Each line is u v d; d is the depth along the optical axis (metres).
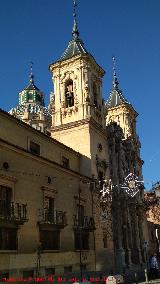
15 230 26.53
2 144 26.61
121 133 49.72
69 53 46.06
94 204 38.09
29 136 31.89
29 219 28.16
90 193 38.19
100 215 38.72
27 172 29.11
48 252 29.45
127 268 41.62
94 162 40.34
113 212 42.59
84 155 40.16
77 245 33.75
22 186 28.25
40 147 33.09
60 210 32.41
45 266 28.75
